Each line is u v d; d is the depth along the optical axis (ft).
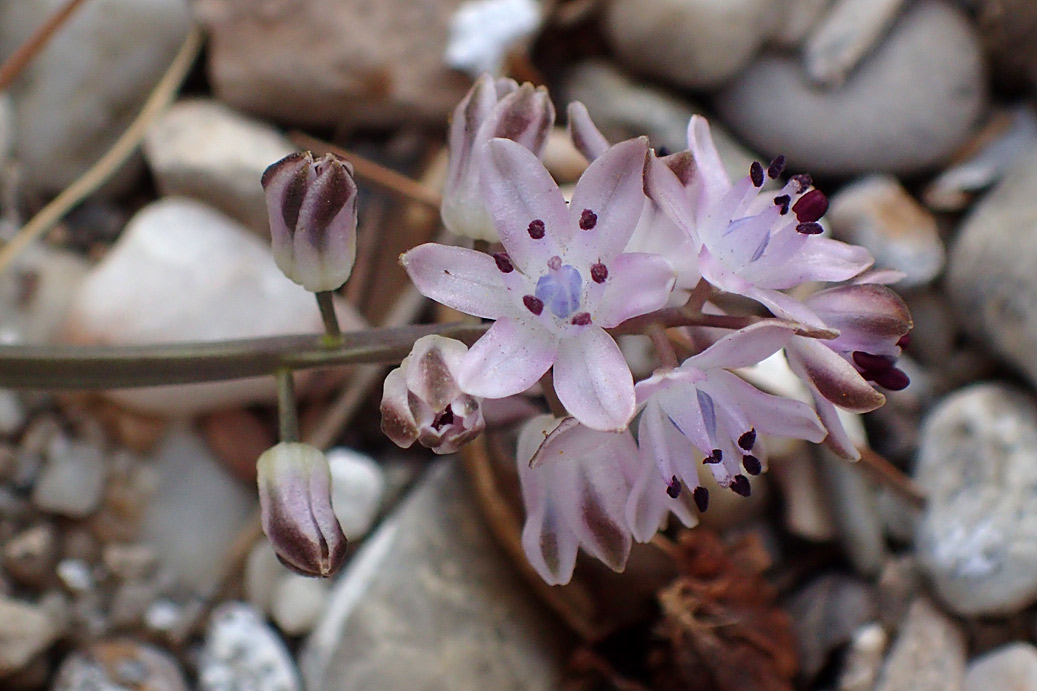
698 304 0.32
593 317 0.32
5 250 0.41
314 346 0.34
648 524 0.33
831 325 0.33
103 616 0.40
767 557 0.39
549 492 0.33
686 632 0.38
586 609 0.39
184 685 0.40
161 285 0.41
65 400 0.41
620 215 0.32
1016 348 0.41
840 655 0.40
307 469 0.33
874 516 0.40
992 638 0.40
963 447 0.41
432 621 0.39
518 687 0.39
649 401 0.32
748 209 0.33
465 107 0.34
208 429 0.41
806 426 0.32
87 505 0.41
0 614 0.39
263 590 0.40
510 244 0.32
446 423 0.32
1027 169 0.42
